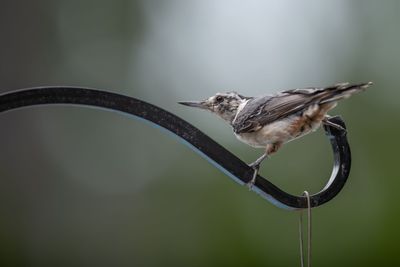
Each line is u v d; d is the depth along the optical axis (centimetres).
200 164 1327
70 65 1519
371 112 1249
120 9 1515
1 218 1410
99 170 1433
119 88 1477
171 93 1412
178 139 620
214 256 1254
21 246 1391
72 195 1425
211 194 1288
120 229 1354
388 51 1309
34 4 1545
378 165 1214
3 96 541
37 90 550
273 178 1252
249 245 1224
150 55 1472
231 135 1300
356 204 1195
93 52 1520
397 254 1159
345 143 695
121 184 1396
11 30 1543
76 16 1538
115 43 1510
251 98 873
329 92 714
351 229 1184
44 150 1462
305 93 763
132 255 1331
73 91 562
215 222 1268
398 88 1274
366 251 1170
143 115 593
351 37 1327
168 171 1344
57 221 1412
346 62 1314
